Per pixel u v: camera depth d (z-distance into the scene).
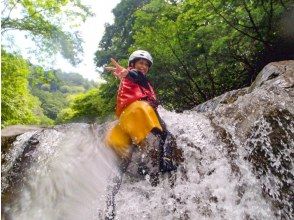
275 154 3.65
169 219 3.27
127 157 3.45
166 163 3.29
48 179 3.97
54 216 3.65
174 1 15.88
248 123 3.95
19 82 15.52
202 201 3.35
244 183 3.48
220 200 3.36
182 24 13.13
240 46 12.27
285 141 3.71
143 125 3.33
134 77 3.49
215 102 6.49
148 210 3.32
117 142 3.48
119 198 3.42
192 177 3.54
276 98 4.16
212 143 3.87
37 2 14.27
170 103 15.45
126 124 3.41
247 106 4.21
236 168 3.58
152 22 14.46
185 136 3.96
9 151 4.69
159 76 13.55
